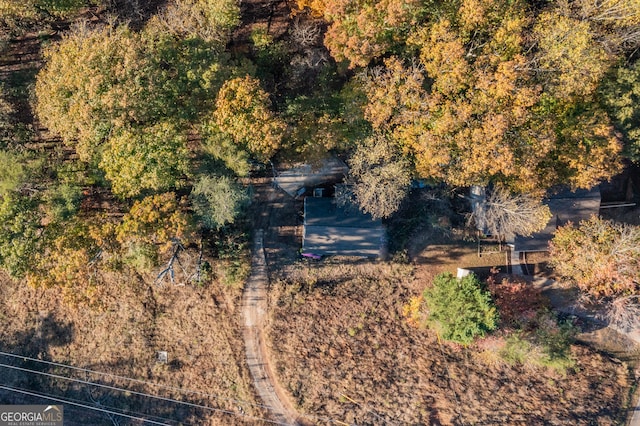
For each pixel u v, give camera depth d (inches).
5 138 1334.9
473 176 1227.9
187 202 1269.7
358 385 1459.2
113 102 1099.3
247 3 1392.7
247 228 1444.4
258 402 1465.3
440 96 1134.4
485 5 1106.1
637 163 1446.9
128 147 1126.4
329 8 1122.0
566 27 1106.1
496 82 1111.6
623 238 1254.9
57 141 1397.6
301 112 1246.9
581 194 1411.2
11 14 1266.0
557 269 1406.3
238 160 1159.6
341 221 1370.6
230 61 1273.4
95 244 1201.4
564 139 1234.0
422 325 1467.8
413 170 1258.6
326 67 1299.2
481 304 1239.5
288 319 1464.1
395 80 1123.3
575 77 1137.4
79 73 1106.1
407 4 1074.1
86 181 1331.2
